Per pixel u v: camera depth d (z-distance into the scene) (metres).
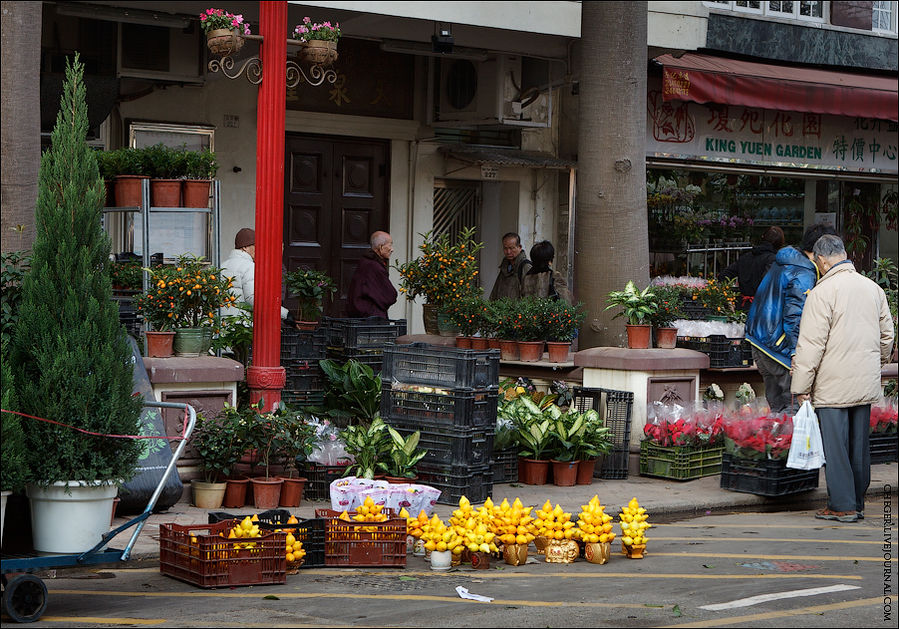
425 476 9.79
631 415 11.42
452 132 17.22
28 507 7.19
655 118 17.23
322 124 16.25
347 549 7.74
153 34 14.25
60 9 12.95
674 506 10.15
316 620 6.25
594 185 12.38
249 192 15.62
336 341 11.75
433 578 7.44
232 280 9.89
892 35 19.73
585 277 12.46
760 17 18.27
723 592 7.09
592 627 6.17
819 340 9.91
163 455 8.90
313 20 13.92
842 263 10.01
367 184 16.84
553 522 8.12
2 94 9.27
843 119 19.38
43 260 6.82
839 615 6.52
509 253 13.63
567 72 15.24
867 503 11.07
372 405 10.81
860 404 9.94
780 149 18.64
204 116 15.23
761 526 9.63
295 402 10.91
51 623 6.13
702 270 18.38
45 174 6.92
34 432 6.55
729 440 10.84
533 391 12.03
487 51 15.77
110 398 6.72
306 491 9.75
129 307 10.27
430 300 12.80
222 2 13.38
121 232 13.76
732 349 12.16
